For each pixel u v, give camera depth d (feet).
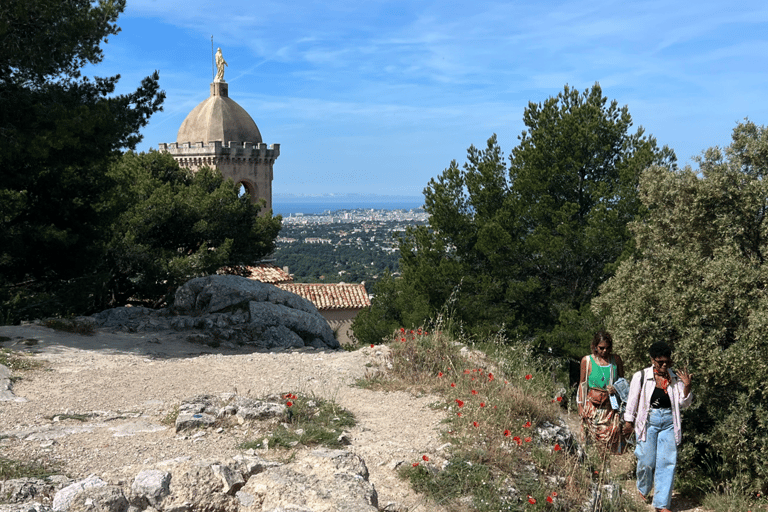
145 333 41.39
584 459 22.22
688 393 21.58
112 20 51.19
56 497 12.96
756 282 31.86
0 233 51.03
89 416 21.48
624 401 22.00
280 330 44.78
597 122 62.08
